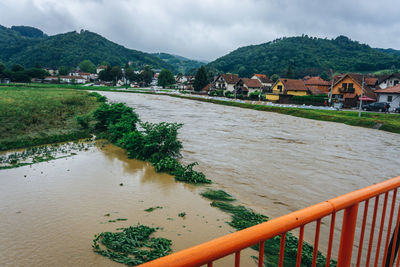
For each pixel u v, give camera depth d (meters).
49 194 8.31
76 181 9.52
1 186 8.86
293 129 24.39
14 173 10.18
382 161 13.91
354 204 1.62
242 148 15.60
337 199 1.50
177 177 10.20
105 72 149.88
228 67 198.88
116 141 16.09
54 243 5.67
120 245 5.55
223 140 17.78
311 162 13.11
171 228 6.45
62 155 13.00
